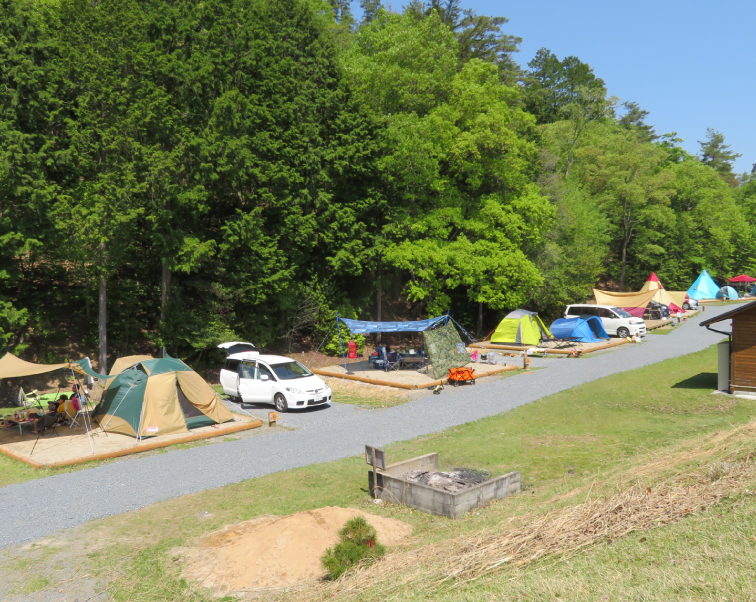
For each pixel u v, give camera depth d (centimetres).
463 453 1338
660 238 5900
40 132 2052
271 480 1195
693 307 4800
